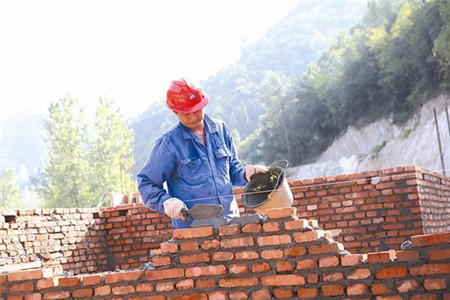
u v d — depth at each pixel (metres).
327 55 71.94
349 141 48.91
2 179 71.75
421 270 4.51
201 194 5.24
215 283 5.03
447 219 12.30
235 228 5.01
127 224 11.69
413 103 41.44
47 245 10.38
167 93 5.22
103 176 58.81
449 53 37.50
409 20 43.72
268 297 4.88
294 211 4.91
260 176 5.48
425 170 10.95
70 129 59.44
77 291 5.38
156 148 5.22
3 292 5.54
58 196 58.38
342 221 10.56
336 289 4.71
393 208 10.33
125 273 5.27
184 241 5.14
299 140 57.25
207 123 5.37
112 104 60.69
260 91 72.62
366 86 47.62
